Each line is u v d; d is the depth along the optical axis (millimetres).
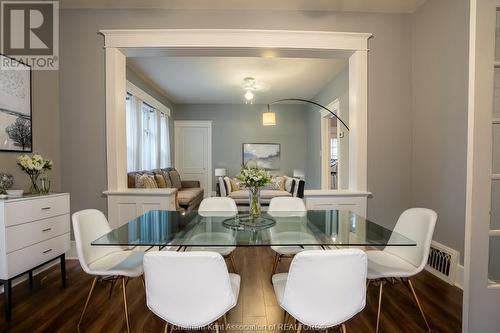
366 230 2072
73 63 2973
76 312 2049
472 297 1647
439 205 2643
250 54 3107
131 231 2047
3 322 1922
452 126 2475
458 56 2398
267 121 5465
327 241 1819
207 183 7523
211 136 7496
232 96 6586
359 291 1307
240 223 2264
